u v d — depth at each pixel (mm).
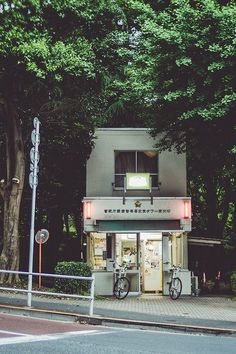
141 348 9453
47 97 20734
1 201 26000
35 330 11672
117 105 25609
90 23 18969
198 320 13625
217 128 18953
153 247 22438
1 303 15508
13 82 19375
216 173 21734
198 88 17781
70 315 13805
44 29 18125
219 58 17031
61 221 29312
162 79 18281
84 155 23250
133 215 21781
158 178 22953
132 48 20328
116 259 22000
